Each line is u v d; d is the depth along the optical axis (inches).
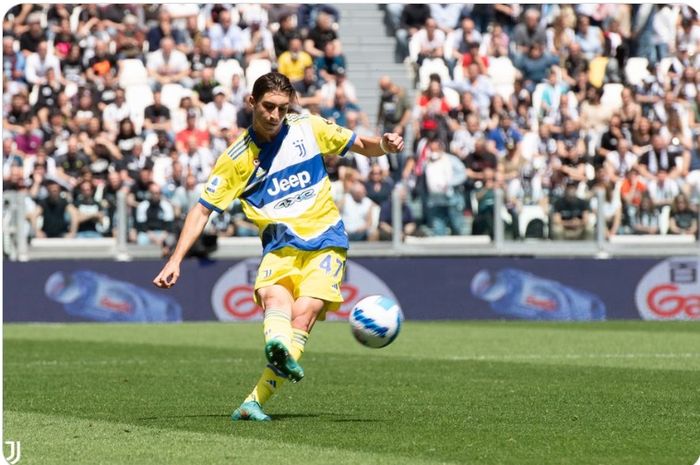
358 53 2876.5
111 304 2331.4
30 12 2704.2
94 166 2495.1
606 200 2444.6
